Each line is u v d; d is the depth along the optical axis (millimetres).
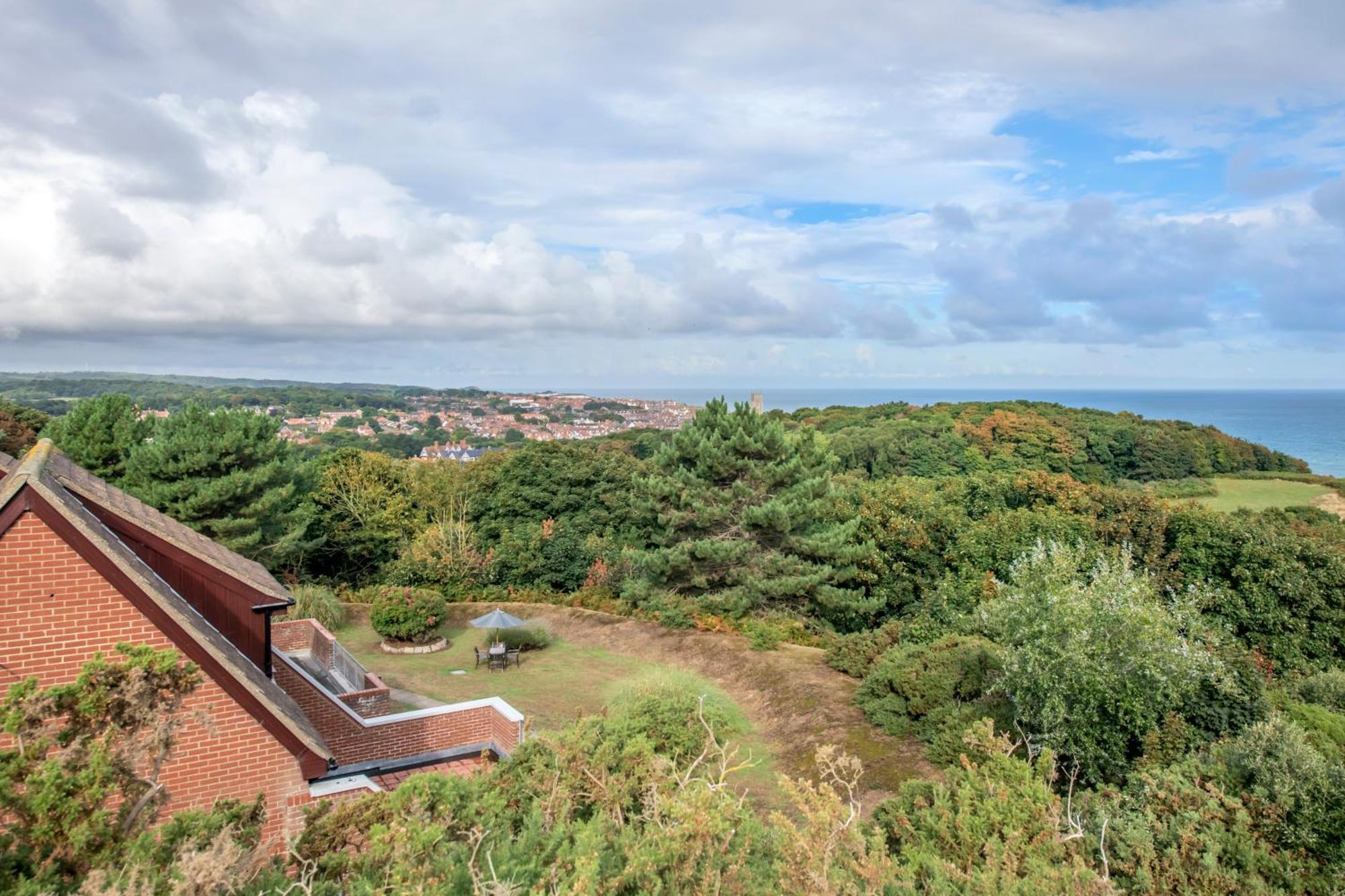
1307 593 19406
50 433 28125
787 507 24734
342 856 5793
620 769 7520
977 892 6754
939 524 25891
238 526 26359
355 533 34562
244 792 8656
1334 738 11375
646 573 27047
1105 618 11586
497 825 6211
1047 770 9789
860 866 6004
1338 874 7875
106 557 8156
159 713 5480
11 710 4961
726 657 21922
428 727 12805
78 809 4836
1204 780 9773
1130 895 7805
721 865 5539
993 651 14047
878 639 19625
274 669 11883
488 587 30969
